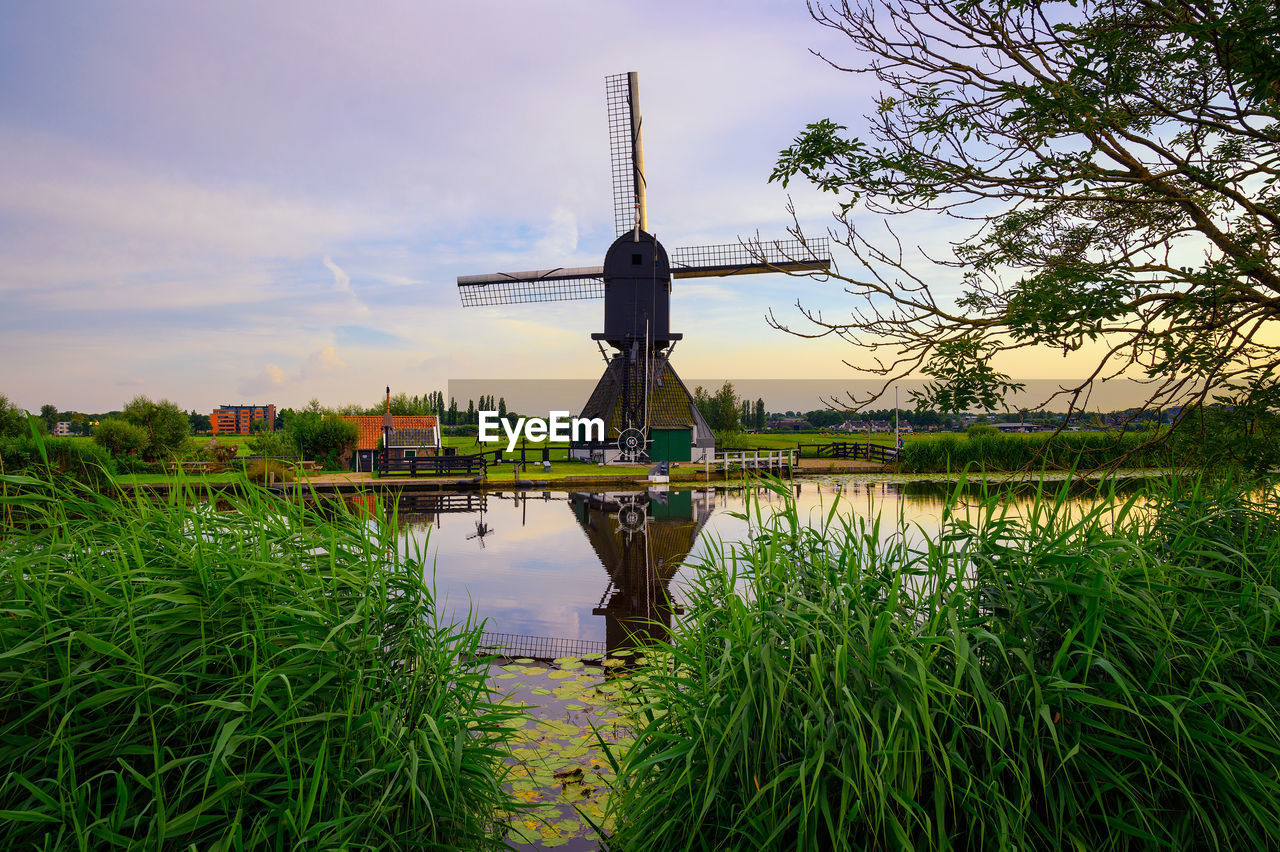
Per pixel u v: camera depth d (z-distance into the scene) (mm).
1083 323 2486
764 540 2492
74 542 2010
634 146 27219
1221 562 2537
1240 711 1880
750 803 1736
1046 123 2848
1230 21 2320
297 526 2363
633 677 2801
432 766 1971
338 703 1992
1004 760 1771
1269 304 2697
